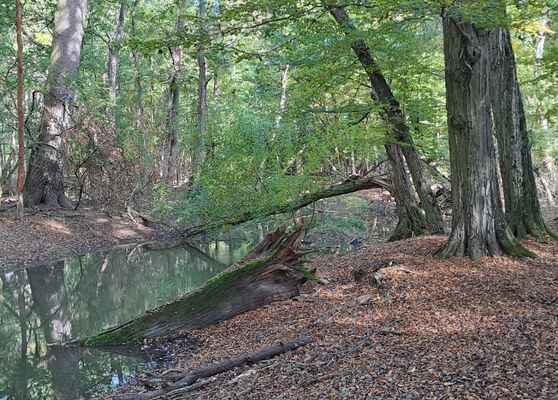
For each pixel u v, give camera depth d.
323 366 5.84
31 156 24.12
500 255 9.00
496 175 9.24
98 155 23.91
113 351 8.33
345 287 9.30
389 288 8.35
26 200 23.59
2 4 26.03
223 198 17.97
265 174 17.72
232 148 17.28
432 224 13.20
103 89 29.36
